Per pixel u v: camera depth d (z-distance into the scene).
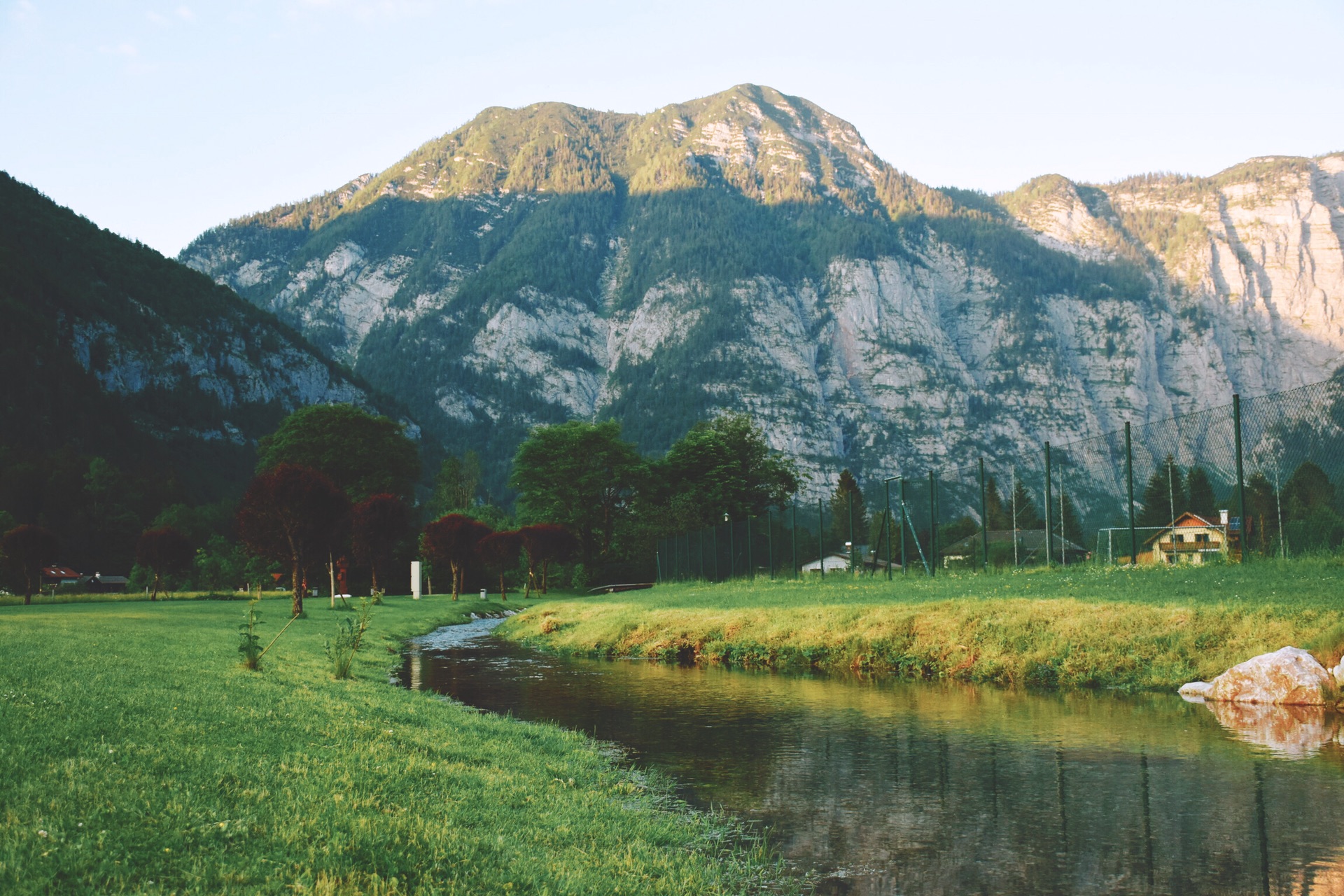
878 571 39.97
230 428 187.50
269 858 5.54
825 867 7.24
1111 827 8.17
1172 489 39.28
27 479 118.12
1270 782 9.58
